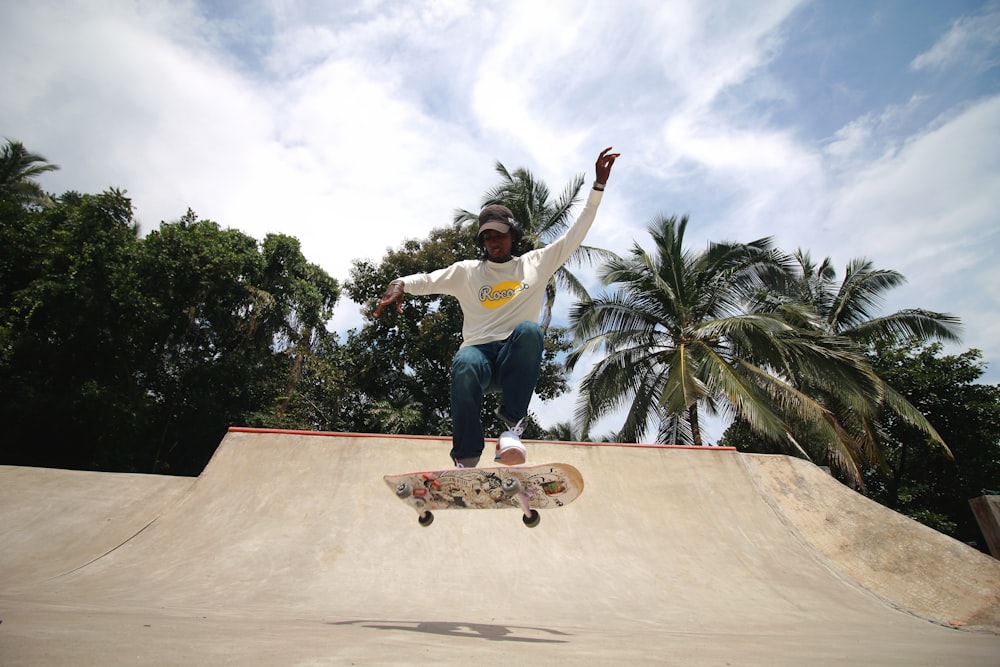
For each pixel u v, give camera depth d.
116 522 7.44
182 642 1.81
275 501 8.03
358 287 21.17
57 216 18.22
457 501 3.08
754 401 13.41
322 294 25.17
